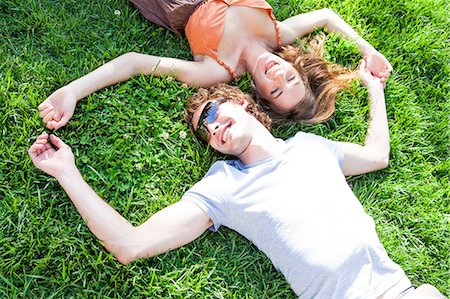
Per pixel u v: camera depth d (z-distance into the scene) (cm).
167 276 266
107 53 296
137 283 261
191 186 287
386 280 263
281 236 267
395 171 314
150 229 260
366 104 323
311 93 312
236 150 285
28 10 297
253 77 308
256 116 302
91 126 279
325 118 312
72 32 299
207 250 276
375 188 308
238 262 277
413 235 305
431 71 345
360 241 266
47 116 271
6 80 276
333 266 261
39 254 256
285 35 319
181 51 312
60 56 294
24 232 257
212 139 285
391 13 348
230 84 309
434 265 301
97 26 304
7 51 287
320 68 315
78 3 305
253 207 269
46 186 264
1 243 253
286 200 270
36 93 278
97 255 260
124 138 281
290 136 311
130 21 310
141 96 291
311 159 284
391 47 339
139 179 279
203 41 299
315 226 266
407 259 297
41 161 257
